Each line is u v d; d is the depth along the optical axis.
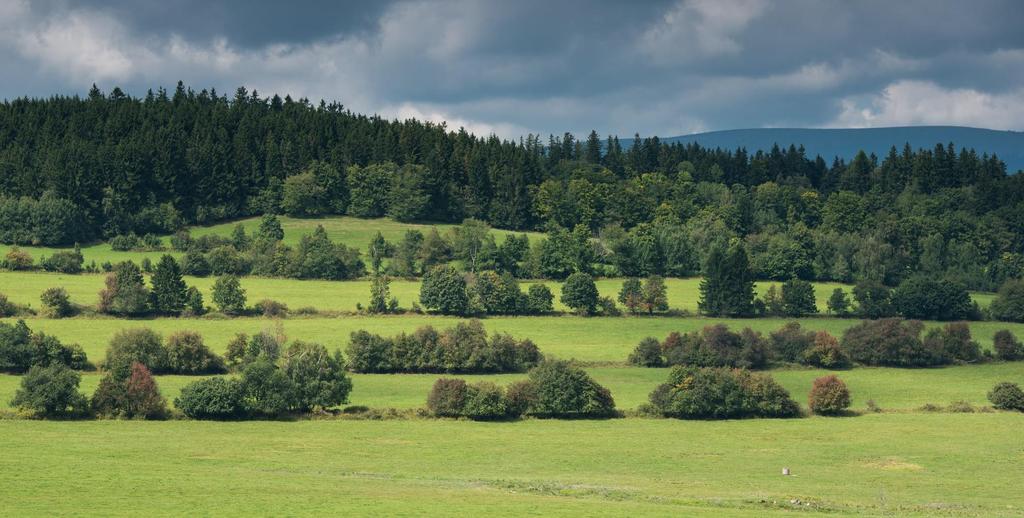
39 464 99.19
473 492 91.12
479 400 140.00
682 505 88.00
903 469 114.31
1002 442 131.12
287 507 79.94
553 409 143.62
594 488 96.25
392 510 79.62
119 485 88.38
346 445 120.62
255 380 136.75
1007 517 88.50
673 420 144.12
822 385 151.12
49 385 130.25
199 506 79.62
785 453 122.94
